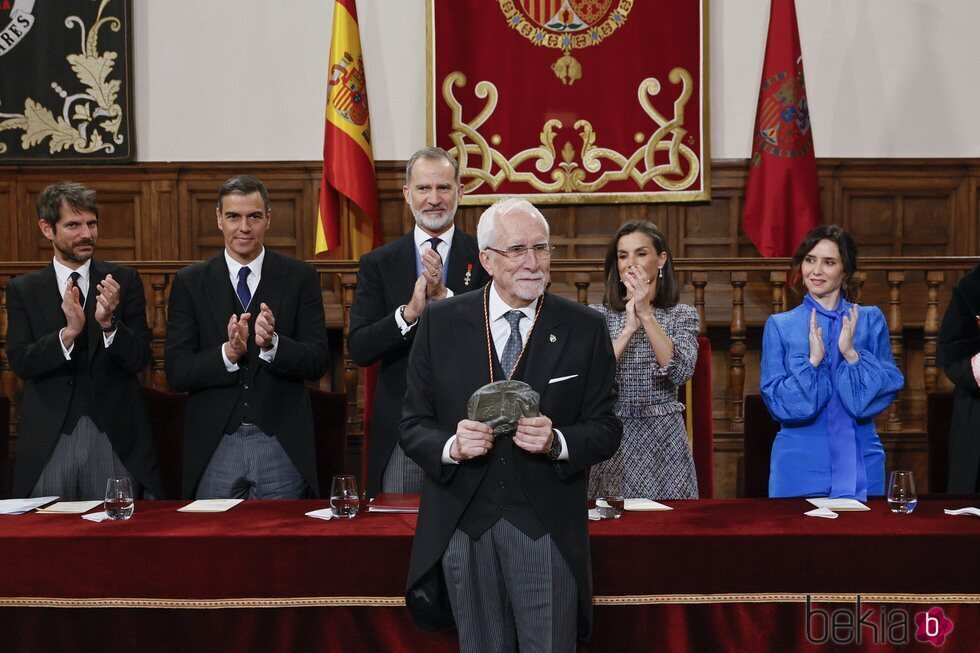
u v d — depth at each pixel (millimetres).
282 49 6613
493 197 6527
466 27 6484
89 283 3723
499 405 2152
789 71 6078
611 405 2416
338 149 6141
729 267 5395
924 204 6590
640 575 2557
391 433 3355
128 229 6633
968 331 3541
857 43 6562
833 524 2678
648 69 6461
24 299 3695
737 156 6590
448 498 2309
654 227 3518
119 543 2578
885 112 6582
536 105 6492
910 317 6273
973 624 2578
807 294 3469
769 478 3641
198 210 6637
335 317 6145
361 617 2631
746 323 6047
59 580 2580
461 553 2283
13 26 6492
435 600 2344
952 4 6555
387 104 6613
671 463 3350
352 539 2572
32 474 3570
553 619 2217
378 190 6602
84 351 3641
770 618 2598
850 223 6590
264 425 3428
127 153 6547
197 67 6609
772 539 2551
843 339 3217
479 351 2357
